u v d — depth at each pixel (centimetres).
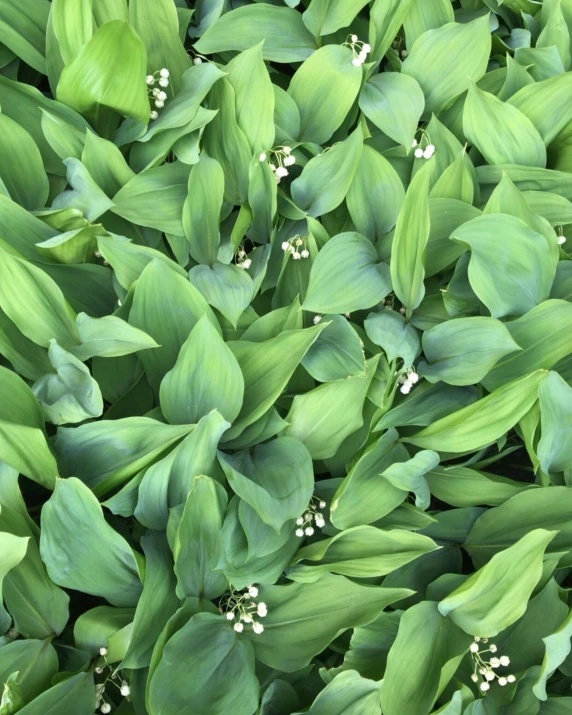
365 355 92
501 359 91
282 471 85
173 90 96
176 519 82
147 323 87
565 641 80
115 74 87
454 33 98
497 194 91
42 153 92
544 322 89
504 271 90
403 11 96
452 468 90
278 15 99
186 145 91
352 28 102
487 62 98
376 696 82
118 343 84
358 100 97
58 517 79
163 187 91
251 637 84
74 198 89
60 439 84
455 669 82
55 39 92
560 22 101
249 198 92
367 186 94
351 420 87
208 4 101
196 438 81
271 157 95
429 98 99
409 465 86
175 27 94
